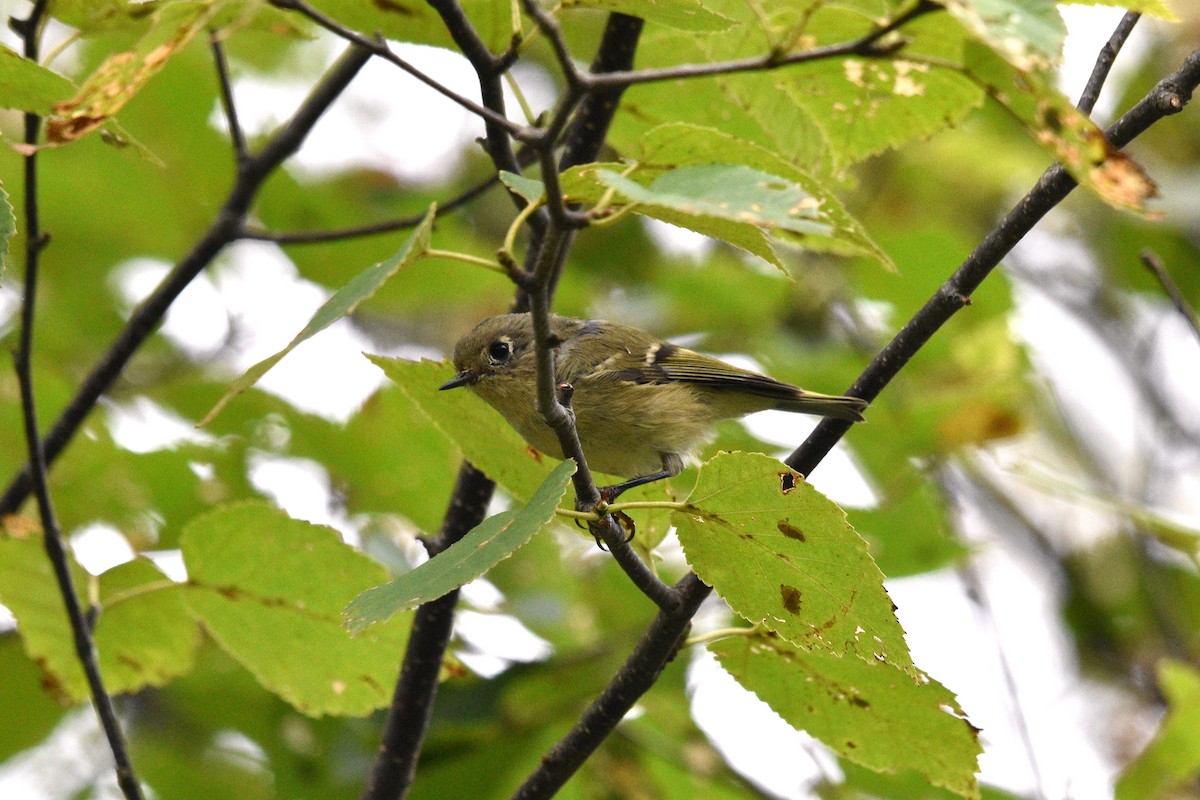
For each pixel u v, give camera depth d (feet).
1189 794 32.78
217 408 17.16
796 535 18.40
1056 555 50.49
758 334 42.11
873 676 22.24
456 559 17.08
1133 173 14.48
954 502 41.98
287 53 42.98
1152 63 49.16
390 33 25.23
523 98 26.35
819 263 42.96
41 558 25.99
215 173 36.06
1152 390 49.37
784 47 15.52
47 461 28.76
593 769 33.19
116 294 38.27
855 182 26.94
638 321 43.93
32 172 22.08
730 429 37.45
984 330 39.55
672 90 27.99
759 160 15.83
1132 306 53.06
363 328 45.52
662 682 35.24
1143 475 48.08
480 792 33.24
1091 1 17.02
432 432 34.76
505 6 24.12
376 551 35.53
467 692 33.94
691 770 33.09
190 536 25.21
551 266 15.43
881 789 34.55
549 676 34.35
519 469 23.62
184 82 34.17
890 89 22.67
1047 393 48.42
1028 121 15.39
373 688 27.07
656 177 15.83
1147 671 47.93
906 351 22.58
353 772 33.73
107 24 22.76
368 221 36.96
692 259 46.09
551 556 36.86
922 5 15.16
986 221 48.98
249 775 36.24
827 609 18.93
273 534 25.41
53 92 19.40
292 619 26.32
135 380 38.34
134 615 27.20
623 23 25.81
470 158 47.11
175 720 37.22
